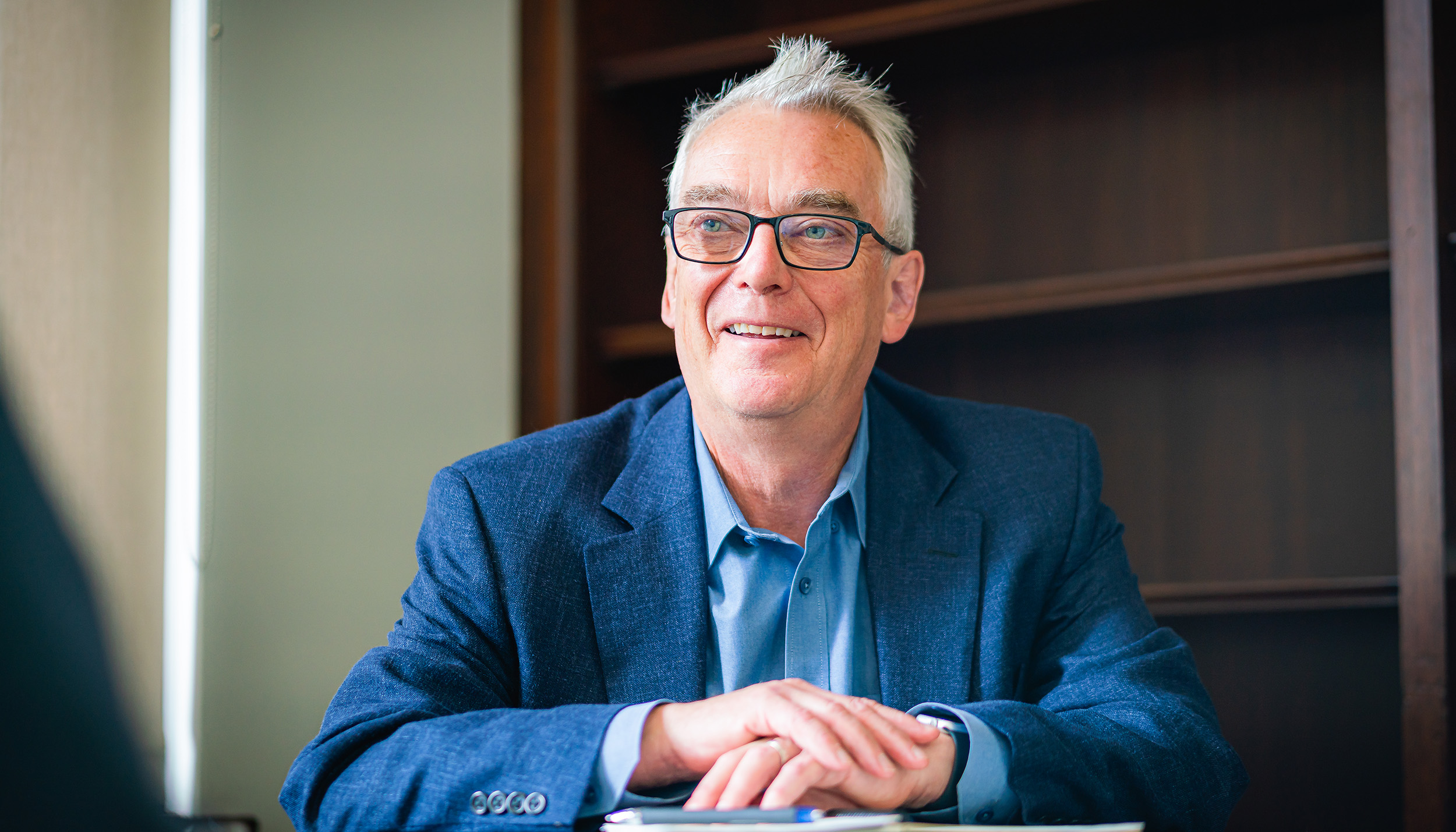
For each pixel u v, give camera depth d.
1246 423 2.48
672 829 0.81
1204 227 2.53
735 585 1.33
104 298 2.34
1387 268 2.06
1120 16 2.41
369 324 2.71
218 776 2.52
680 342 1.35
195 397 2.50
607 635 1.28
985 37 2.50
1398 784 2.31
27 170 2.23
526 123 2.55
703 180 1.31
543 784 0.98
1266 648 2.42
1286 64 2.48
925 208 2.75
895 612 1.32
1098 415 2.60
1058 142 2.66
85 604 0.46
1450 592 1.92
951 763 1.02
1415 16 1.96
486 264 2.66
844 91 1.34
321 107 2.76
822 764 0.97
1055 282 2.31
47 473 0.48
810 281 1.27
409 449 2.66
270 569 2.62
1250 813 2.40
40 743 0.44
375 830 1.03
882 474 1.41
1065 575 1.40
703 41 2.85
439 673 1.20
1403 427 1.94
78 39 2.34
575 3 2.55
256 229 2.72
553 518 1.33
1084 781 1.04
